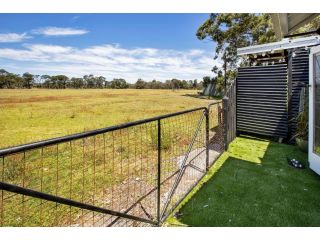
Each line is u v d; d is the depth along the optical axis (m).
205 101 21.67
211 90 30.23
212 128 6.63
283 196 2.64
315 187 2.86
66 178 3.29
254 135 5.67
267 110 5.23
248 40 19.64
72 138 1.27
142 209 2.46
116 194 2.84
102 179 3.29
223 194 2.72
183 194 2.72
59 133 7.59
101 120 10.39
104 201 2.67
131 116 11.74
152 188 2.97
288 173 3.32
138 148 4.80
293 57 4.79
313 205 2.43
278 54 5.76
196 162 3.86
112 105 18.20
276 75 5.04
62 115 12.16
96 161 4.02
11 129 8.30
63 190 2.91
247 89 5.50
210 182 3.06
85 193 2.85
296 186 2.89
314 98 3.32
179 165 3.79
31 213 2.39
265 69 5.18
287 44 4.79
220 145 4.84
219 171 3.44
